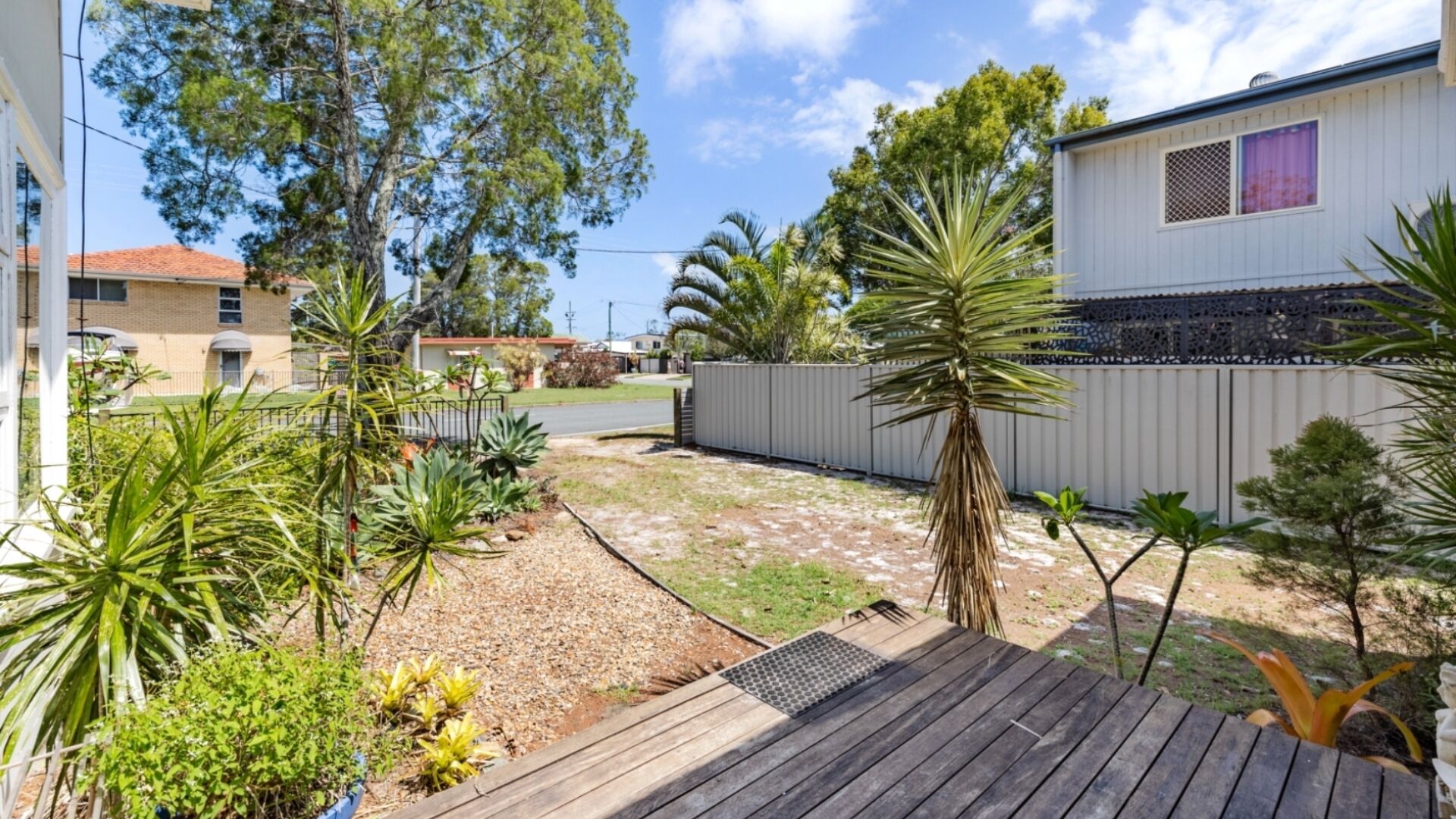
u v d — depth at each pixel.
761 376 10.84
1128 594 4.54
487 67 9.73
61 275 3.64
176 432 2.14
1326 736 2.37
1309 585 2.92
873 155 20.44
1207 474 6.21
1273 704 3.01
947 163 14.44
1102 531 6.13
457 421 11.45
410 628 3.95
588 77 10.15
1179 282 8.66
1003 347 3.17
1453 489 2.24
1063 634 3.89
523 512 6.78
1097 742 2.28
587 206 11.52
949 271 3.13
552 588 4.69
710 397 11.84
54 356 3.58
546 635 3.93
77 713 1.78
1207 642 3.74
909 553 5.59
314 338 3.03
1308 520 2.85
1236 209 8.20
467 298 39.47
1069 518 3.06
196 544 2.17
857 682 2.73
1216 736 2.31
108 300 19.73
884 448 9.04
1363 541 2.79
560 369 28.69
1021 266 3.18
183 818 1.81
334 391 2.81
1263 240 8.03
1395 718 2.34
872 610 3.53
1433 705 2.51
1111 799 1.97
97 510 2.40
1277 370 5.81
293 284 20.59
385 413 3.05
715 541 5.91
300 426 3.03
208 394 2.23
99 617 1.86
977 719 2.44
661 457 10.92
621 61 11.38
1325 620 3.89
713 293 12.98
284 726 1.83
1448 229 2.02
